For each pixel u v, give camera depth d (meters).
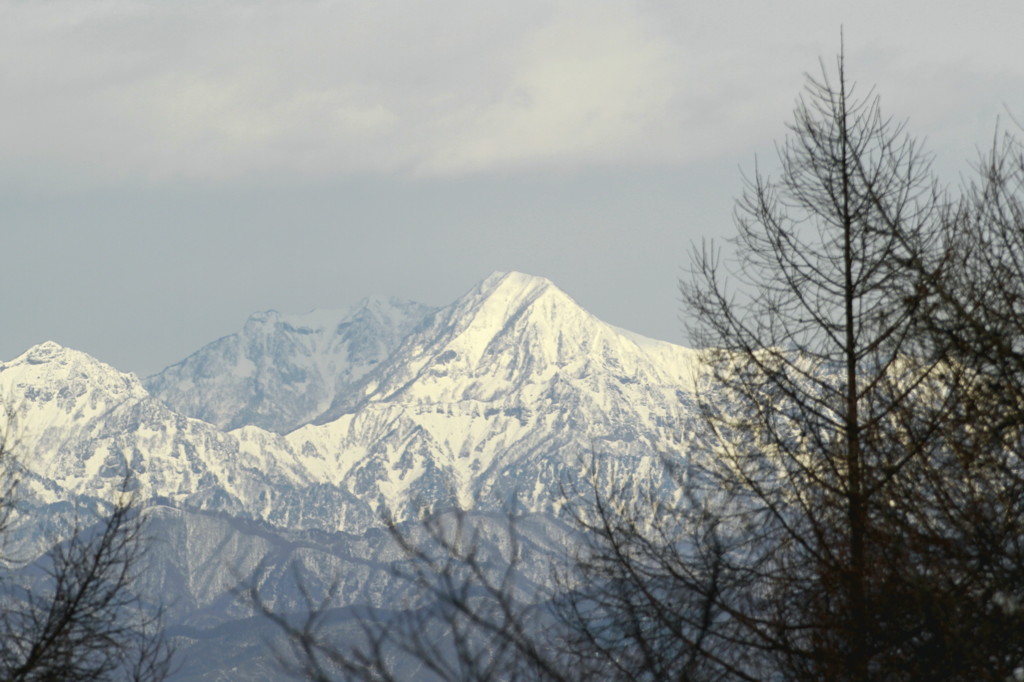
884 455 67.19
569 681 45.66
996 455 60.72
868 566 63.72
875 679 62.03
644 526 64.38
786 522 67.69
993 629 56.56
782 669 63.38
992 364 61.06
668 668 59.88
